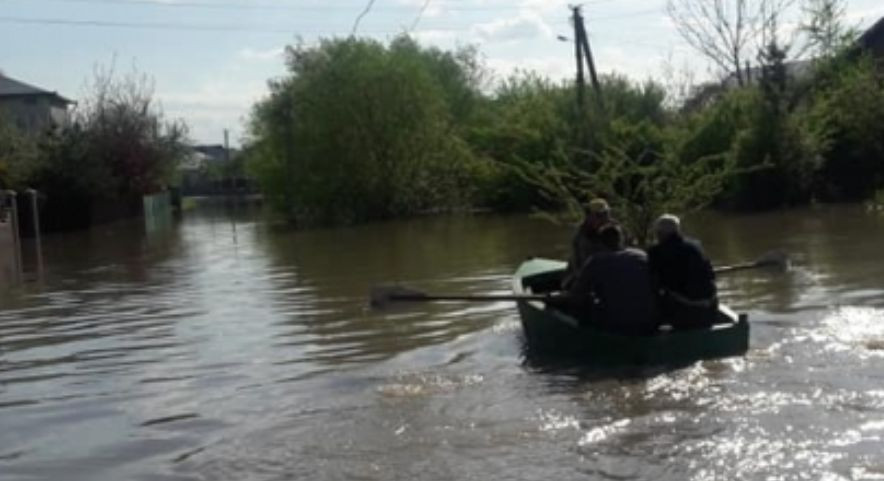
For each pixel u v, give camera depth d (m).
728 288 15.67
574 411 9.04
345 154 45.06
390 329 13.80
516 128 42.62
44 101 75.25
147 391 11.00
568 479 7.33
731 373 9.98
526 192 42.22
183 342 13.86
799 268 17.66
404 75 45.28
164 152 61.44
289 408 9.84
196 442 8.90
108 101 58.38
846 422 8.22
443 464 7.82
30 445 9.12
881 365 10.02
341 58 45.84
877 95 35.72
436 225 37.06
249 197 95.50
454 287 18.05
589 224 12.47
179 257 28.48
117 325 15.79
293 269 23.00
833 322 12.45
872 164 35.62
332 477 7.70
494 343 12.47
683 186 22.28
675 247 11.43
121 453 8.72
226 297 18.48
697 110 44.25
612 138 35.81
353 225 40.88
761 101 34.94
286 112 49.12
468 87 63.38
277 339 13.65
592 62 38.72
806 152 34.47
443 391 10.10
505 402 9.51
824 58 38.31
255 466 8.09
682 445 7.90
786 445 7.75
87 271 25.47
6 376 12.22
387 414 9.33
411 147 45.22
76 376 12.00
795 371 9.91
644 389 9.61
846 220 27.36
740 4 45.28
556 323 11.30
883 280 15.70
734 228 27.20
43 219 47.19
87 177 48.25
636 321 11.09
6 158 45.66
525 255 23.12
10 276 25.05
